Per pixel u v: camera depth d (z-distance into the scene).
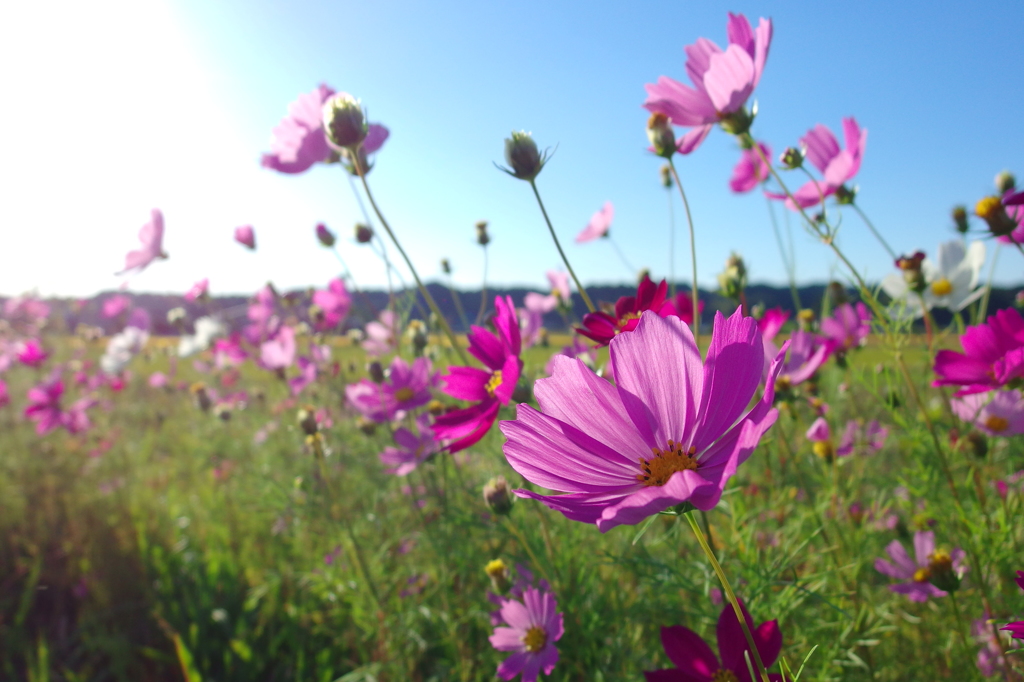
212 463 1.02
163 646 0.61
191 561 0.71
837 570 0.34
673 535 0.38
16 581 0.71
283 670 0.54
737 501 0.41
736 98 0.29
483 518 0.47
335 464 0.65
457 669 0.44
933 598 0.39
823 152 0.42
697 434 0.18
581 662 0.39
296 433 0.80
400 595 0.53
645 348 0.19
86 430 1.17
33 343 1.35
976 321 0.46
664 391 0.19
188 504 0.87
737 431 0.18
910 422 0.43
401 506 0.61
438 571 0.54
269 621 0.60
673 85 0.30
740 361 0.18
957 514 0.38
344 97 0.33
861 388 0.62
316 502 0.59
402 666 0.46
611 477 0.19
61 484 0.95
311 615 0.60
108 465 1.06
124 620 0.64
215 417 1.15
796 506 0.46
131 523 0.82
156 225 0.65
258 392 1.19
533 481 0.18
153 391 1.61
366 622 0.50
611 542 0.44
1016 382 0.29
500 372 0.34
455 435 0.33
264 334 0.93
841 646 0.35
